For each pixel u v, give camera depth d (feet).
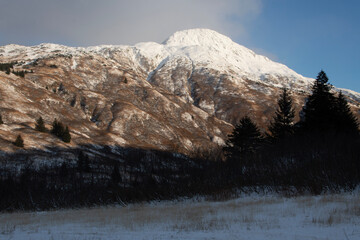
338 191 75.46
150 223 47.44
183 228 40.34
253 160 117.60
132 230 40.78
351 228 33.96
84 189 116.37
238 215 51.62
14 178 144.05
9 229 48.26
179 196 104.63
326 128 132.57
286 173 97.19
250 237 32.30
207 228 39.34
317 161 94.22
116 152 350.02
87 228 45.14
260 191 93.71
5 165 205.36
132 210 80.38
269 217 46.83
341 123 138.31
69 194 113.29
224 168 115.55
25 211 101.35
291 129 165.07
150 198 106.01
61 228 46.60
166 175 120.57
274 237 31.81
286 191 85.66
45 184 124.88
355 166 81.30
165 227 42.16
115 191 113.70
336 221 38.24
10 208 103.96
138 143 409.28
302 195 78.54
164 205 93.76
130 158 194.59
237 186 102.22
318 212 47.32
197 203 90.17
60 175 147.95
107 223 50.24
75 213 79.56
